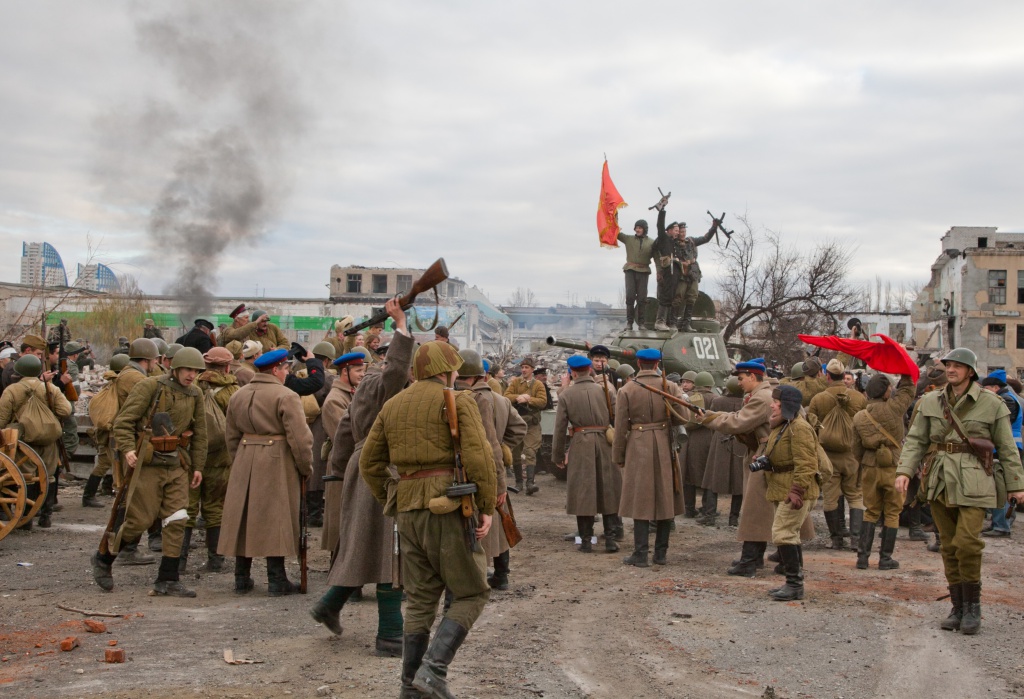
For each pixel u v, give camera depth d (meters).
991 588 9.04
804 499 8.24
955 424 7.32
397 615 6.12
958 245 61.25
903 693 5.77
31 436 10.67
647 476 9.80
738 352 27.47
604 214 19.89
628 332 19.83
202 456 8.19
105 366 29.20
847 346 10.41
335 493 7.52
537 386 15.84
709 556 10.61
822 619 7.51
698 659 6.37
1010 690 5.87
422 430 5.12
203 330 13.10
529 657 6.29
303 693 5.22
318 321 49.47
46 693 5.11
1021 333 53.66
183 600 7.68
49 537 10.63
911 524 12.41
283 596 7.93
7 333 21.31
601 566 9.82
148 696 5.08
